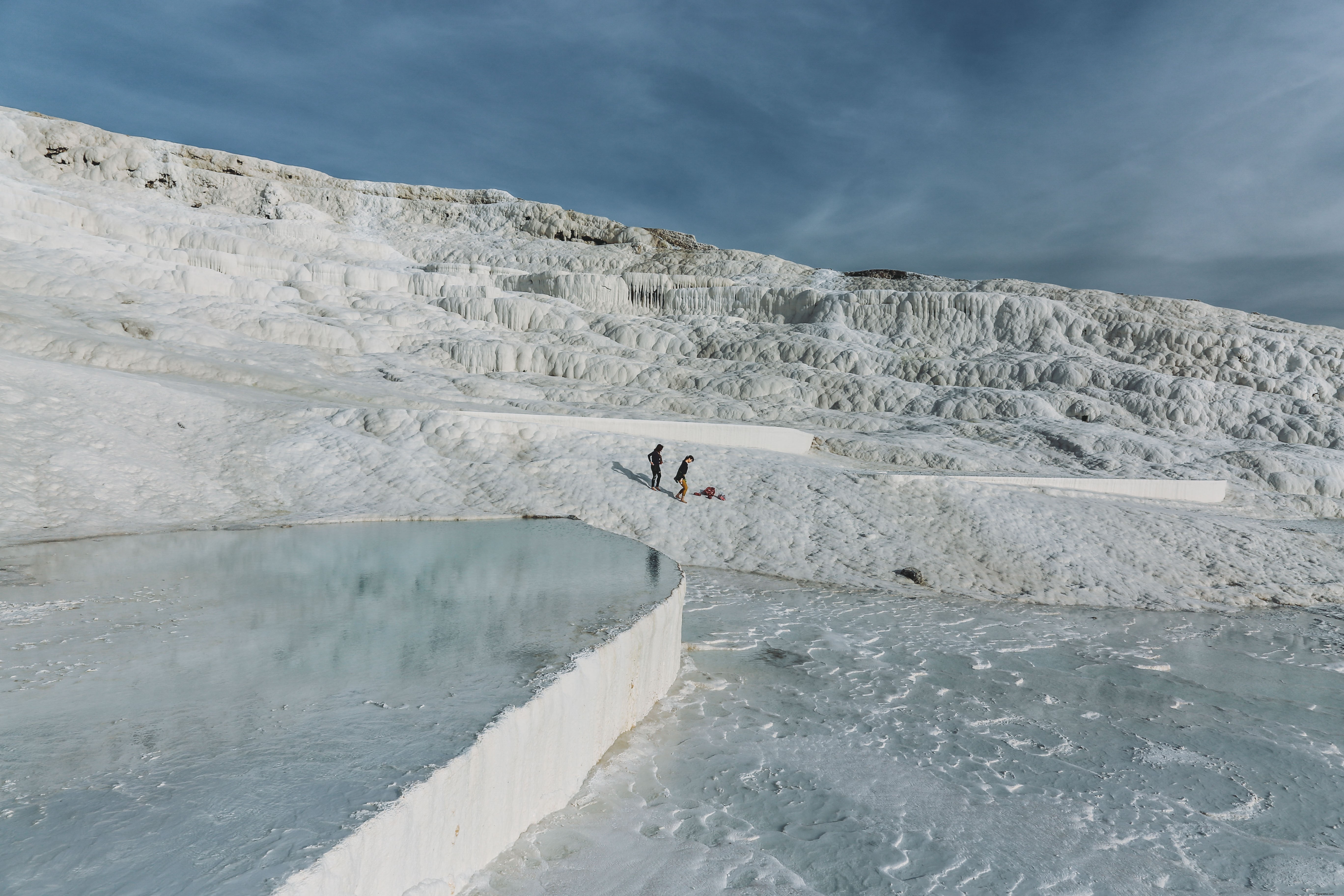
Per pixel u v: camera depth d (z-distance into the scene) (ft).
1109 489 66.69
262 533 33.01
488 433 56.13
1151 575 48.29
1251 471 83.30
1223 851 17.38
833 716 23.97
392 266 157.58
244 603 19.31
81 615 17.61
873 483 55.52
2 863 7.62
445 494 47.75
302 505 43.09
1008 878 15.29
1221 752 23.53
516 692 13.96
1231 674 32.12
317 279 117.91
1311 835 18.43
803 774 19.38
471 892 11.73
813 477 56.24
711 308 148.97
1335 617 43.73
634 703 20.61
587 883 13.14
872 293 139.85
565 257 211.82
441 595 21.01
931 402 101.24
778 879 14.32
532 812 14.46
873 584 43.42
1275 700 29.07
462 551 28.78
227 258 108.27
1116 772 21.49
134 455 42.83
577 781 16.69
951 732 23.50
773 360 117.80
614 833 15.08
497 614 19.31
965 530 51.01
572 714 15.65
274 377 66.69
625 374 98.53
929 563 46.57
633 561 27.40
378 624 17.70
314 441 50.78
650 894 13.21
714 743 20.72
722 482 54.65
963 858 15.90
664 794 17.25
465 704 13.15
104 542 28.94
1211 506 71.20
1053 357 118.01
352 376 78.84
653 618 20.84
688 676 26.40
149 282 88.53
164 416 48.60
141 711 11.93
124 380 50.21
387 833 9.12
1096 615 41.09
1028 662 31.78
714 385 100.48
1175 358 120.16
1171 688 29.68
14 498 34.96
